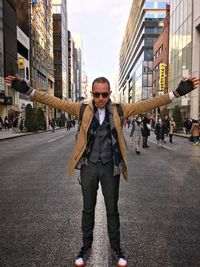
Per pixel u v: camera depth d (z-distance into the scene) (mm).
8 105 41531
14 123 37344
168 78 52531
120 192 6352
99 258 3299
